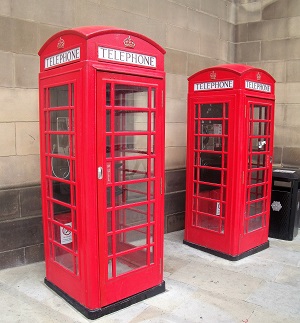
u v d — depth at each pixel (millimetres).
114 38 2701
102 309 2863
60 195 3201
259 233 4418
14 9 3600
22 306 3016
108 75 2686
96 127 2668
